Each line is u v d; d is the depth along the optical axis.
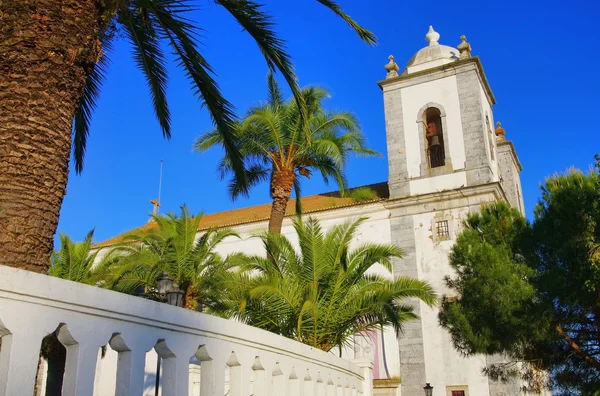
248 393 5.52
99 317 3.90
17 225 5.02
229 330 5.30
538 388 15.44
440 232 28.19
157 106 10.54
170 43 9.17
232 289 16.25
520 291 13.98
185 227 21.59
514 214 16.17
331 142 20.11
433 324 26.42
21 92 5.40
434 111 32.00
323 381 7.79
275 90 22.16
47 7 5.77
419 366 26.03
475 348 15.31
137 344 4.18
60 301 3.62
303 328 15.31
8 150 5.20
